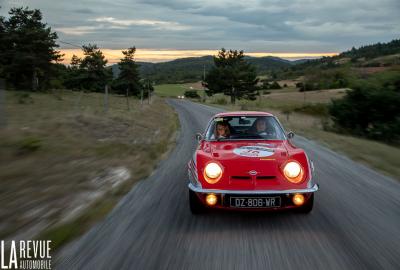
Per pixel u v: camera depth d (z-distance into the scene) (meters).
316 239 4.22
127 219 4.94
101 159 9.18
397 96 16.33
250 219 4.96
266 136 5.91
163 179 7.50
